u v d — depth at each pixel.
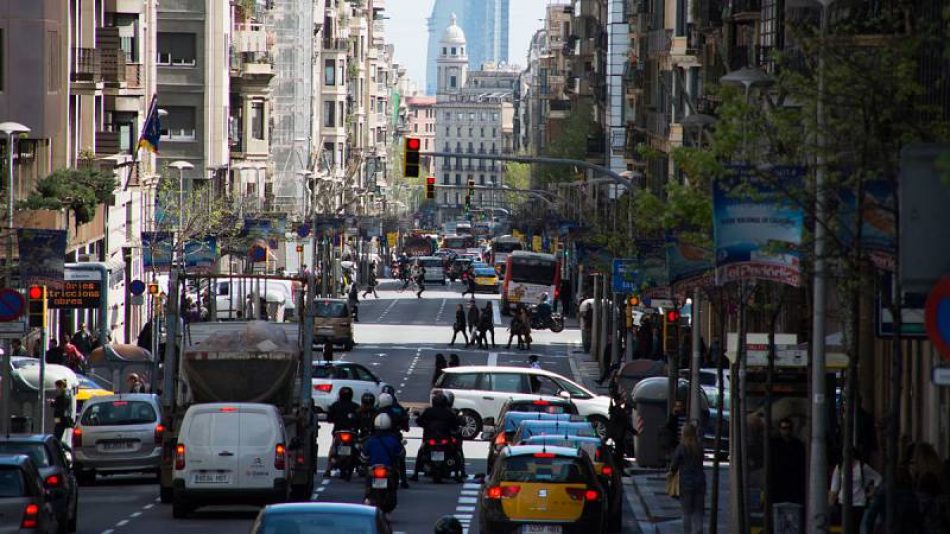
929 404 80.31
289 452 79.88
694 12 160.38
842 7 60.78
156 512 81.06
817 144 49.56
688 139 117.88
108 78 171.88
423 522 78.94
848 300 52.31
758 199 50.44
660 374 125.00
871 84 45.47
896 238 44.44
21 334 89.25
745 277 51.12
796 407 68.00
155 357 128.50
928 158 31.50
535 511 65.25
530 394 127.31
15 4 141.88
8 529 59.16
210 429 77.12
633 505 90.31
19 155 141.50
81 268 134.88
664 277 103.38
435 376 148.62
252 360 86.56
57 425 102.94
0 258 113.56
